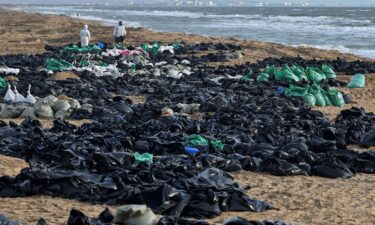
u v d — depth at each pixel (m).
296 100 22.48
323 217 10.99
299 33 67.31
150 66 31.09
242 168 13.98
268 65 31.22
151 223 9.33
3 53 39.62
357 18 116.50
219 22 101.12
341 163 13.91
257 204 11.25
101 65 31.16
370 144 16.55
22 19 91.06
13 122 17.55
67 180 11.67
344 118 19.55
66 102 19.80
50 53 37.12
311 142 15.52
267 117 18.75
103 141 14.80
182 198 10.70
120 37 43.53
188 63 33.47
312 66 31.38
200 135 15.80
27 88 23.55
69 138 15.15
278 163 13.72
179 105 20.61
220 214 10.78
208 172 12.18
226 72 29.81
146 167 12.60
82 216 9.16
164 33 56.22
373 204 11.81
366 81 28.11
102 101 21.39
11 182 11.77
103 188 11.48
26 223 10.04
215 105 20.61
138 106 20.69
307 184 13.03
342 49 47.69
